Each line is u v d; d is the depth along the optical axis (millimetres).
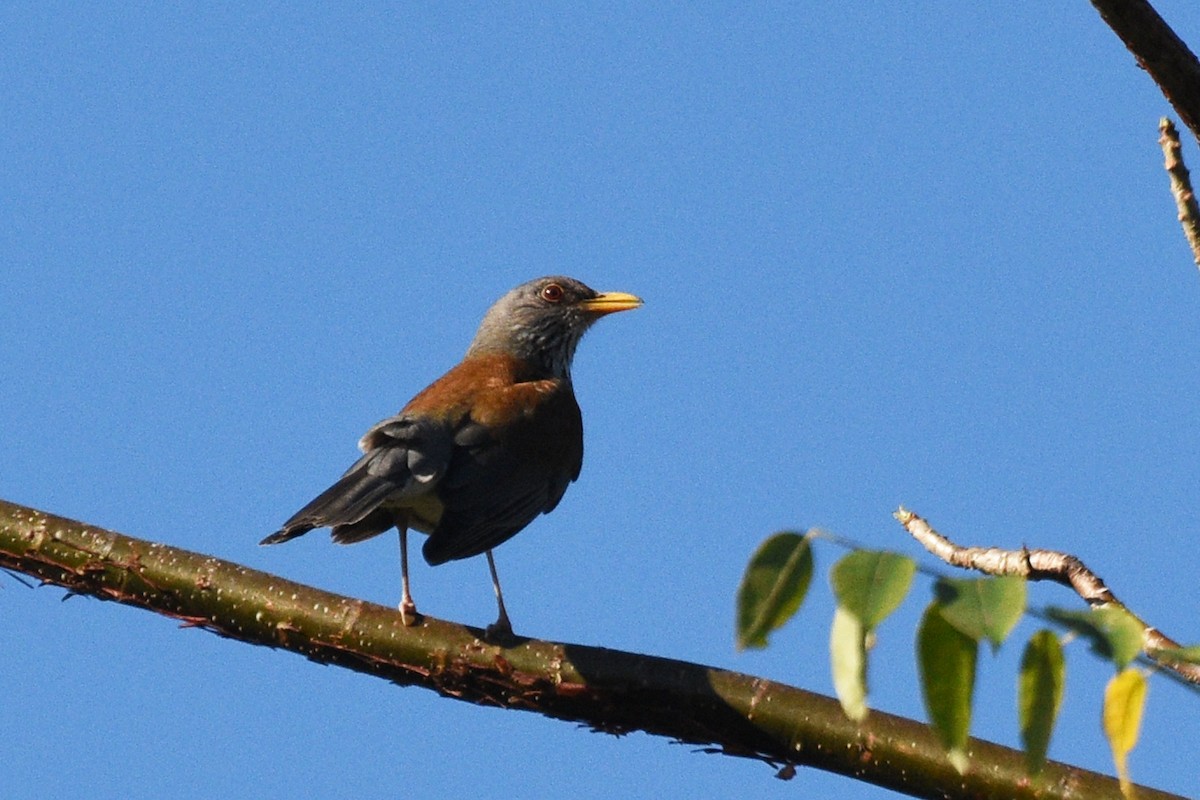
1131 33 8922
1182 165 9117
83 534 11367
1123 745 5711
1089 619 5418
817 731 9961
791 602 5602
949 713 5531
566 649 10711
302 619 11039
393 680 11023
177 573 11219
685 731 10312
